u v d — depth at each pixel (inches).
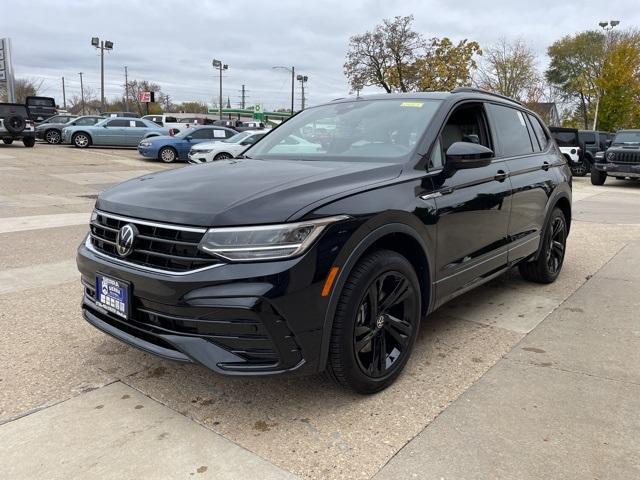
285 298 99.4
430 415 114.2
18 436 104.3
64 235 284.5
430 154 137.6
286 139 162.7
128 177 604.4
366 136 147.9
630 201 518.3
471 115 163.2
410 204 123.7
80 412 113.3
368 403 119.0
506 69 1640.0
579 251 274.4
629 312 179.3
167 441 103.7
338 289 106.8
